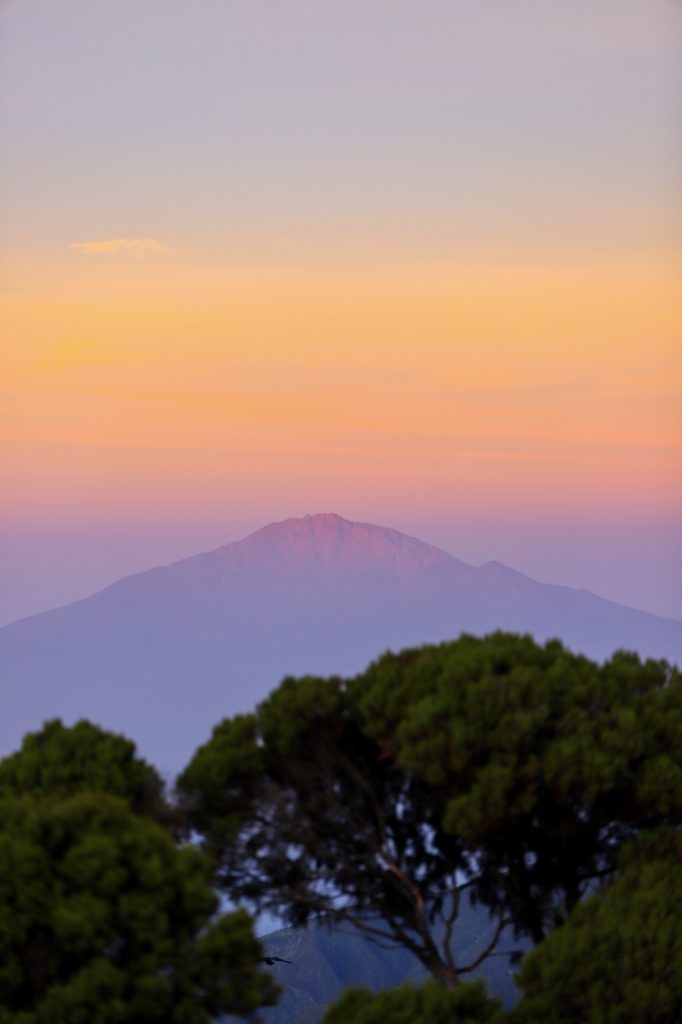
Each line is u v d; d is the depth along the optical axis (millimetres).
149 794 30594
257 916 29469
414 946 34406
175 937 24156
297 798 33719
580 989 29500
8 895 23797
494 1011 28609
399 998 28172
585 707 33000
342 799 33844
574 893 34344
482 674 32219
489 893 35375
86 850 24047
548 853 33625
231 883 33000
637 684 34781
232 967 24500
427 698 31328
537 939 34438
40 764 29906
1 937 23578
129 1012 22938
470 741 30719
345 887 34375
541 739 31625
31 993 23812
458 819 30266
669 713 33281
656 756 32594
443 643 35312
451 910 35938
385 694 32562
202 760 32719
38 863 24109
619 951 29719
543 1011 29203
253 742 33281
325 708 32938
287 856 33438
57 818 24938
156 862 24297
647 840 32906
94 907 23469
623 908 30781
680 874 31562
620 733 32000
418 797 34188
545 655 34625
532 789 30500
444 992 28250
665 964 29250
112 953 23797
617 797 32469
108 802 26000
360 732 33969
